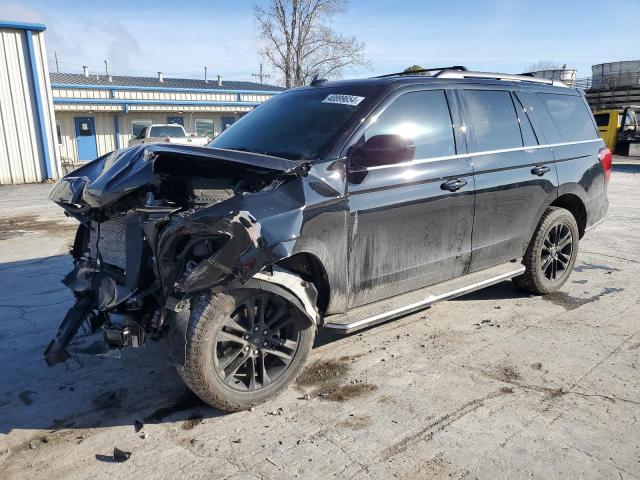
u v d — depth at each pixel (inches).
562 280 211.8
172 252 119.8
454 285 167.0
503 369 149.0
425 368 150.4
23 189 629.9
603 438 116.5
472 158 166.9
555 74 1130.0
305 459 111.7
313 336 137.6
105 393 140.1
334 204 132.0
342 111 149.9
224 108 1256.2
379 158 138.3
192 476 107.2
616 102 1198.9
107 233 140.4
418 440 117.2
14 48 671.1
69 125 1103.6
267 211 120.4
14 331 180.4
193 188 140.1
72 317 132.0
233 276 116.6
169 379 147.1
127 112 1149.1
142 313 127.6
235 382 129.6
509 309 195.2
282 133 153.9
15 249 298.0
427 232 156.1
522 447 113.9
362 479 105.1
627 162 855.7
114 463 112.0
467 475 105.7
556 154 198.5
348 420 125.6
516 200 182.7
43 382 146.0
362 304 146.8
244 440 118.8
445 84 167.0
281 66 1353.3
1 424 126.8
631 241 298.8
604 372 146.0
